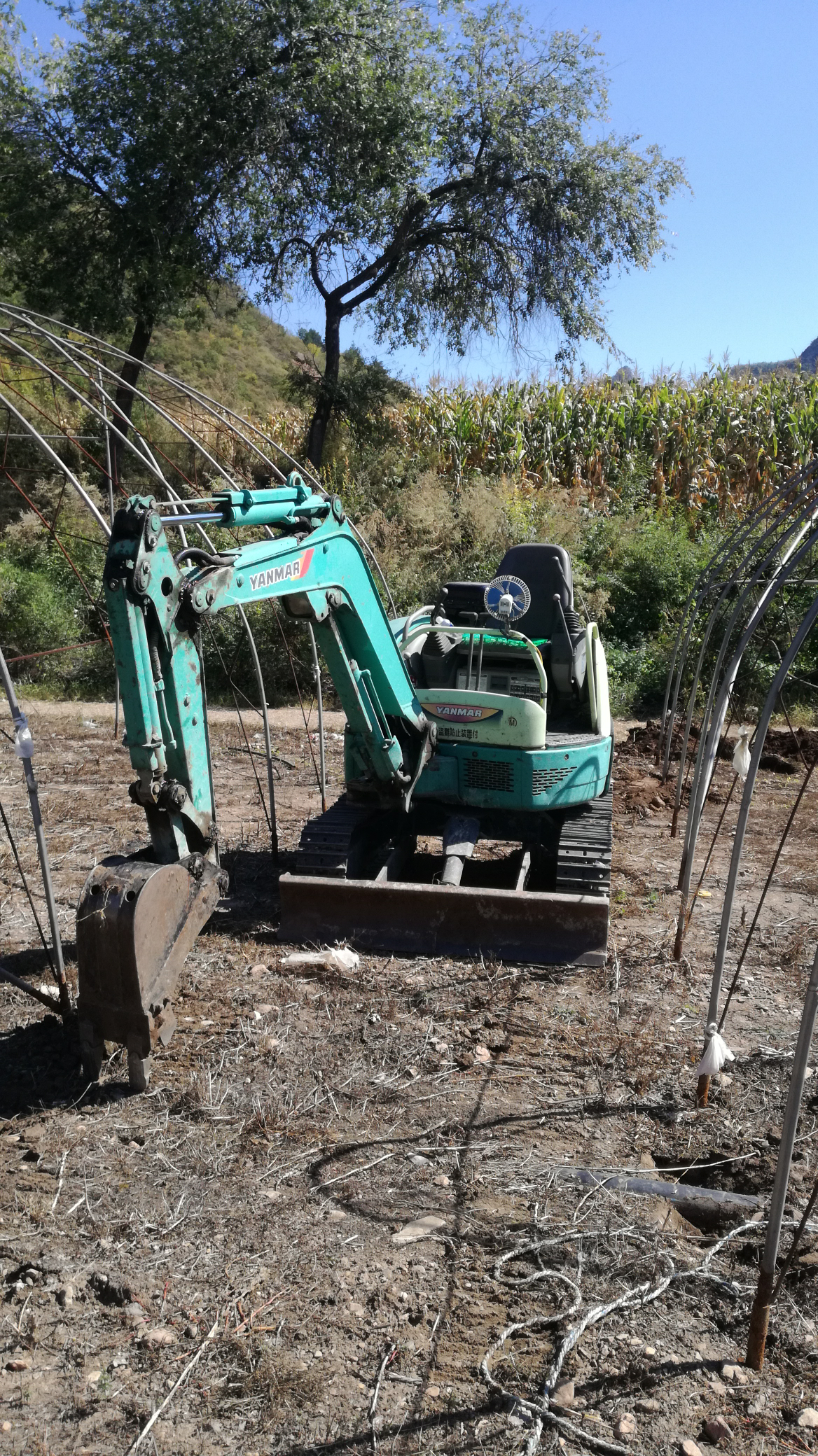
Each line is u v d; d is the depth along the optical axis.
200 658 4.46
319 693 7.84
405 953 5.99
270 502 5.04
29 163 19.00
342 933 6.07
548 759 6.50
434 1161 4.05
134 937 4.09
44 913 6.39
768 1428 2.86
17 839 7.88
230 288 23.59
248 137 19.03
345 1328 3.17
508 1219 3.71
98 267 20.02
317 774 10.54
